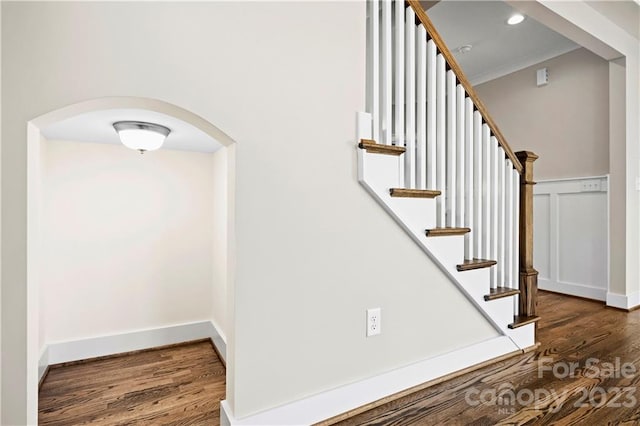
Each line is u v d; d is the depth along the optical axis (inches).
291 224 50.6
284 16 50.0
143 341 88.2
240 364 46.8
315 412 52.1
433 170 67.9
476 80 167.3
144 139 67.2
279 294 49.6
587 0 101.9
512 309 78.4
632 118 120.6
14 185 35.9
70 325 80.9
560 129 138.2
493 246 79.7
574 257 133.9
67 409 59.4
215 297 93.4
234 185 46.6
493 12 109.3
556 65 139.0
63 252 80.2
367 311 57.8
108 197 85.4
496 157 79.0
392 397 59.4
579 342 85.4
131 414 57.9
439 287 67.1
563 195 137.3
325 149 53.5
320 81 53.1
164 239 91.7
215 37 44.9
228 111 45.7
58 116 38.4
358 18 57.2
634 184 121.3
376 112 60.4
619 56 118.3
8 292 36.1
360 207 57.1
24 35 35.7
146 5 40.8
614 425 51.7
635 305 119.3
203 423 55.3
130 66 39.9
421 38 66.0
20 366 36.7
